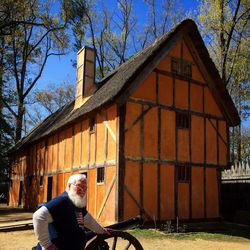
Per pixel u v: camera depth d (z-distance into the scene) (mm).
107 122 14719
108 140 14508
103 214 14148
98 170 15086
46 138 21938
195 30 15719
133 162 13930
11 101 29750
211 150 16531
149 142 14516
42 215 3742
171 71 15789
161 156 14766
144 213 13820
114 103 14047
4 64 31609
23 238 10742
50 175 20531
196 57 16516
